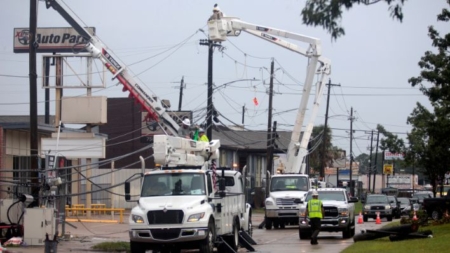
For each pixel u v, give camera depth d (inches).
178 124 4421.8
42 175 3152.1
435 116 4645.7
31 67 3181.6
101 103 4392.2
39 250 2785.4
